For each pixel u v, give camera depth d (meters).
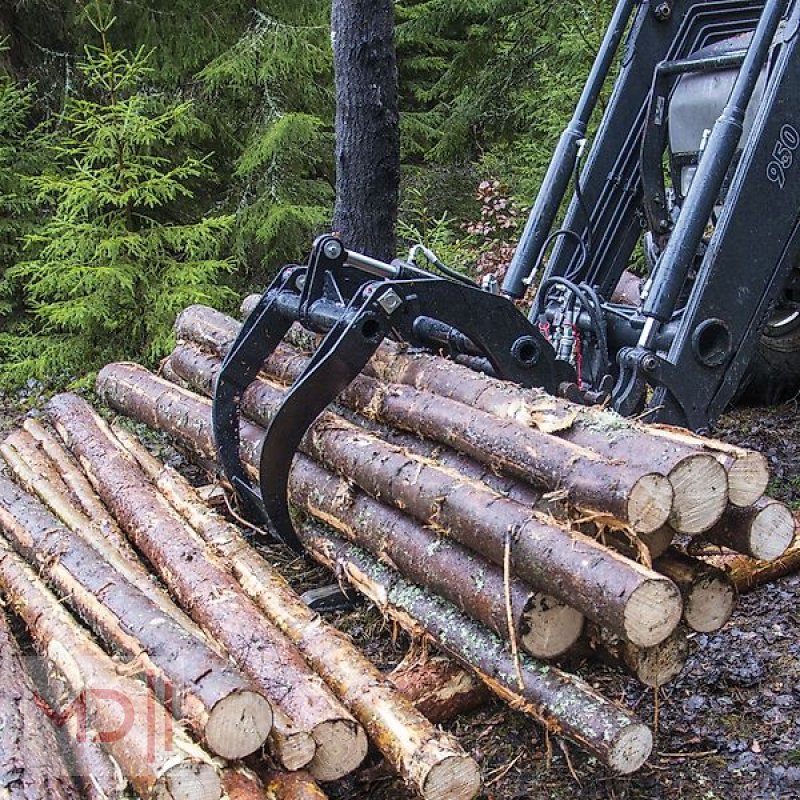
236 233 9.38
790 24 4.07
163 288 7.87
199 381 5.33
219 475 4.91
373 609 3.95
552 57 9.55
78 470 4.95
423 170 11.38
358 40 6.25
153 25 9.98
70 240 7.68
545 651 2.81
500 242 9.22
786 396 5.86
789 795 2.85
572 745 3.14
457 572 3.06
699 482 2.69
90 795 2.54
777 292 4.14
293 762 2.65
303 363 4.50
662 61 4.92
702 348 4.01
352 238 6.57
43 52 10.12
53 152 9.26
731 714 3.24
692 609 2.92
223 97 10.12
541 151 9.14
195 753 2.40
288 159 9.73
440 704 3.26
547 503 2.93
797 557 3.98
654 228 4.91
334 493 3.80
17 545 3.95
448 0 10.75
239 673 2.64
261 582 3.69
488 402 3.41
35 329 9.12
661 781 2.97
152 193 8.03
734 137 3.93
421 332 3.99
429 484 3.23
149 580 3.76
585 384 4.35
